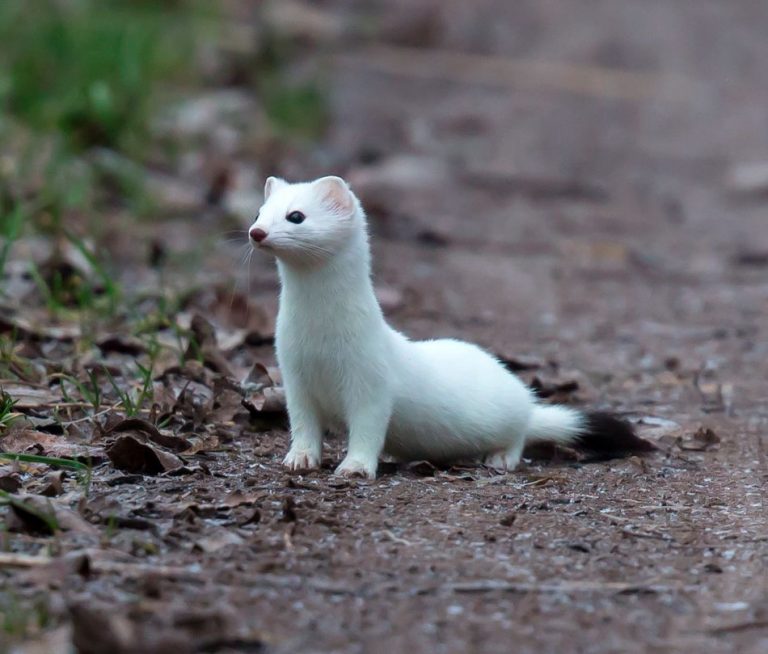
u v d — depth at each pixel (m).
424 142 23.30
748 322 13.28
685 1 33.72
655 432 9.03
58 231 13.03
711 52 30.52
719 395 10.28
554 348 11.89
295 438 7.71
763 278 15.55
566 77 28.72
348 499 6.96
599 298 14.26
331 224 7.28
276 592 5.57
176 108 19.86
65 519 6.23
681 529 6.69
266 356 10.38
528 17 32.09
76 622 4.87
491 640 5.18
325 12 31.28
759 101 27.30
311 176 19.19
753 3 33.75
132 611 5.18
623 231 18.23
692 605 5.59
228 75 24.28
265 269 13.88
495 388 8.07
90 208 14.54
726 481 7.82
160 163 17.52
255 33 26.88
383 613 5.40
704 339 12.51
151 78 20.33
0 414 7.96
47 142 16.45
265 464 7.72
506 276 15.04
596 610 5.52
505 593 5.67
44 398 8.55
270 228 7.18
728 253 16.97
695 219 19.27
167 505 6.57
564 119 25.69
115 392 8.88
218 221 15.65
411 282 14.23
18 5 20.06
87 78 18.16
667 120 25.92
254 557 5.98
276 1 30.28
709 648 5.16
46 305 11.11
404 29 30.48
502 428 8.09
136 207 15.24
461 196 19.81
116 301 11.12
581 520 6.80
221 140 19.58
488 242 16.94
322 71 26.75
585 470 8.08
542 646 5.14
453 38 30.81
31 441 7.68
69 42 19.08
